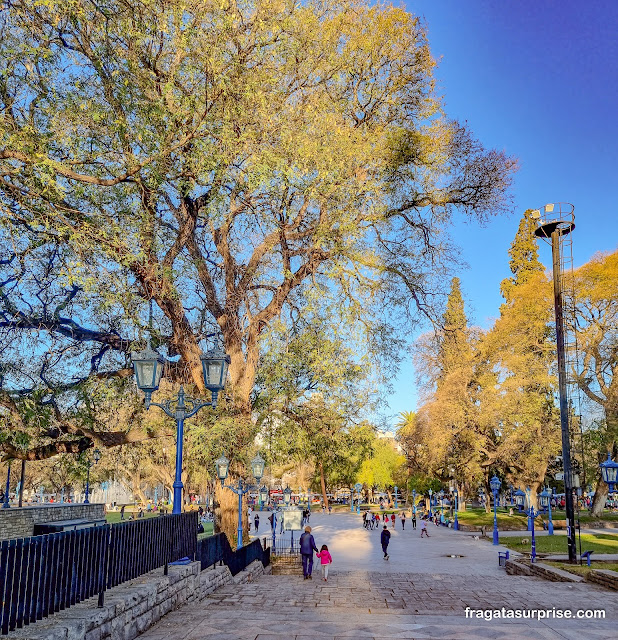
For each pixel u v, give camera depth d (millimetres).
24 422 13766
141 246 13711
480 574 20625
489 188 21562
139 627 6914
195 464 19625
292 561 22719
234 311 19047
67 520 23516
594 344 36156
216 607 10008
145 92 13492
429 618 8359
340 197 17266
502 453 40719
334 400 19938
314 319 19562
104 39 12648
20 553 5016
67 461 19281
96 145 13180
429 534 42719
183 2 13094
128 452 24844
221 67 13625
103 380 16547
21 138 11055
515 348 41688
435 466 47500
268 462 20766
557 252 20906
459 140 21125
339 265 18906
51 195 11477
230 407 18047
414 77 20297
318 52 17766
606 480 16219
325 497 76500
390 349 21109
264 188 14516
